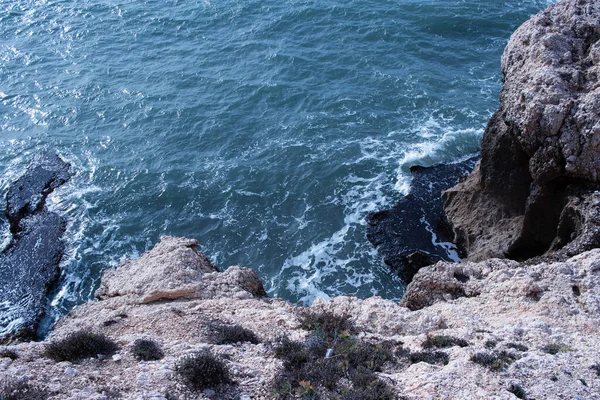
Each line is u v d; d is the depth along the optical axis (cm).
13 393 1398
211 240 3394
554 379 1424
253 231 3434
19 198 3712
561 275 1998
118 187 3784
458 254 3181
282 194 3681
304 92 4528
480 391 1380
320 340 1678
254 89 4569
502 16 5303
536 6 5453
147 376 1490
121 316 2109
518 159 2891
